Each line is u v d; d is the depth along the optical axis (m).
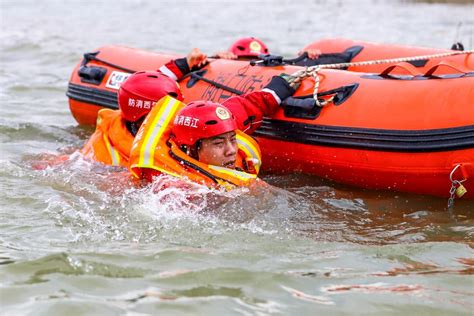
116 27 22.58
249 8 27.02
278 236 7.69
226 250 7.34
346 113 9.15
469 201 8.77
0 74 16.23
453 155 8.31
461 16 24.06
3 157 10.41
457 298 6.44
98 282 6.66
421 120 8.53
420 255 7.29
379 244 7.57
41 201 8.58
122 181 8.96
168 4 28.25
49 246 7.42
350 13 25.33
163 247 7.39
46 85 15.43
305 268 7.00
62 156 10.21
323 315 6.17
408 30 21.52
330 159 9.27
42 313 6.14
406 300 6.40
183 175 8.41
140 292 6.49
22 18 24.16
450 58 11.23
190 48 19.02
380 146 8.77
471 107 8.27
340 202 8.78
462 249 7.42
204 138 8.38
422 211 8.52
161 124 8.78
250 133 9.69
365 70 11.96
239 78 10.45
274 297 6.45
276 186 9.34
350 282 6.73
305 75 9.82
